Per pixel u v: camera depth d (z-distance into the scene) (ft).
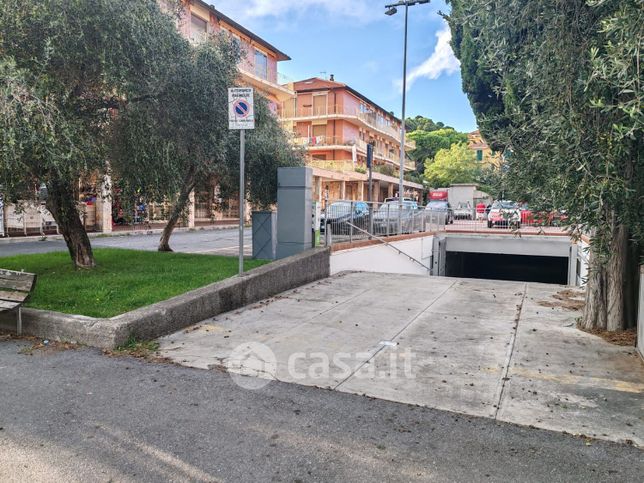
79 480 9.32
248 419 11.93
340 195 147.33
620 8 11.82
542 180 16.15
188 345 17.93
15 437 10.91
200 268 30.45
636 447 10.77
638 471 9.78
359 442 10.85
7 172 19.89
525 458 10.24
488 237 68.49
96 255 37.52
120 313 19.43
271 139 40.86
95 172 28.60
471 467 9.87
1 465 9.79
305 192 33.53
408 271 55.98
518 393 13.82
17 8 20.58
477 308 25.14
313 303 25.77
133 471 9.64
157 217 32.96
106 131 27.86
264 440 10.89
